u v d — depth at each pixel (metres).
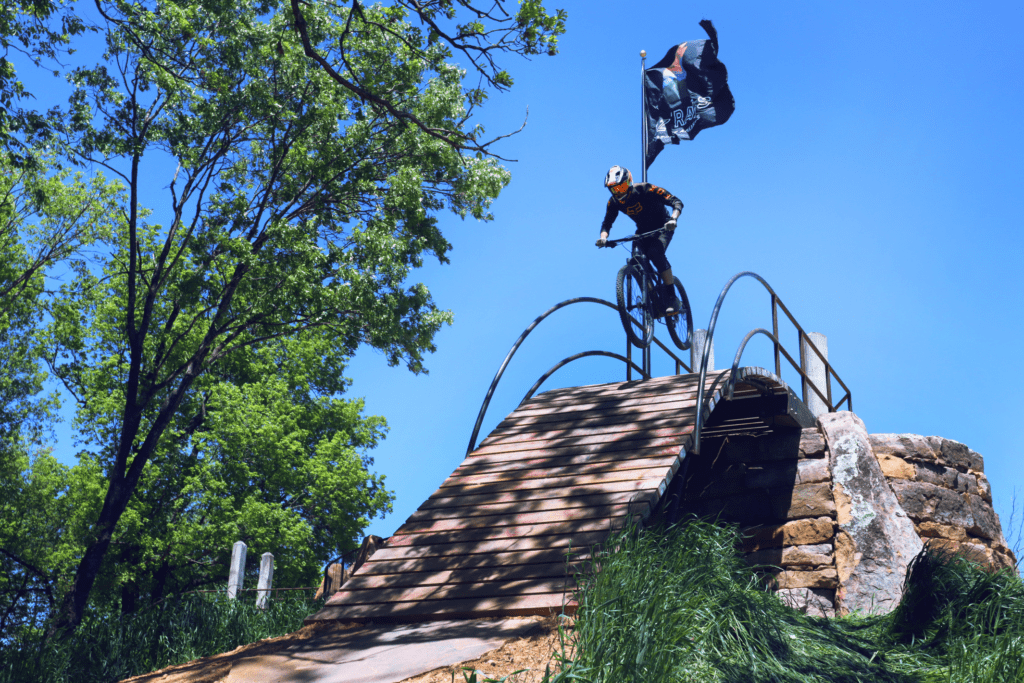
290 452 26.81
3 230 20.89
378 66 16.23
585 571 6.36
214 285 17.66
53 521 14.74
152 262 22.14
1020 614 6.14
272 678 5.55
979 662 5.57
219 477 25.92
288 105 16.52
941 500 11.31
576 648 4.95
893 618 6.98
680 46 13.96
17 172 20.30
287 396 29.06
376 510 28.53
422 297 17.33
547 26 9.76
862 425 11.56
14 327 21.28
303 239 16.56
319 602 12.18
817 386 13.66
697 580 5.77
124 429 16.80
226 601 12.05
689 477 12.09
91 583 14.79
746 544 11.25
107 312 25.16
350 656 5.90
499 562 7.15
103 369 25.39
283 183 17.50
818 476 11.27
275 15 16.19
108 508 15.85
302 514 28.03
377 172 17.44
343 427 29.77
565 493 8.10
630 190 10.95
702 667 4.82
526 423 10.36
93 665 9.54
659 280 11.50
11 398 18.20
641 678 4.42
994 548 11.70
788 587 10.65
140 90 16.41
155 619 10.78
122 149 16.19
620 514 7.41
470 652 5.60
